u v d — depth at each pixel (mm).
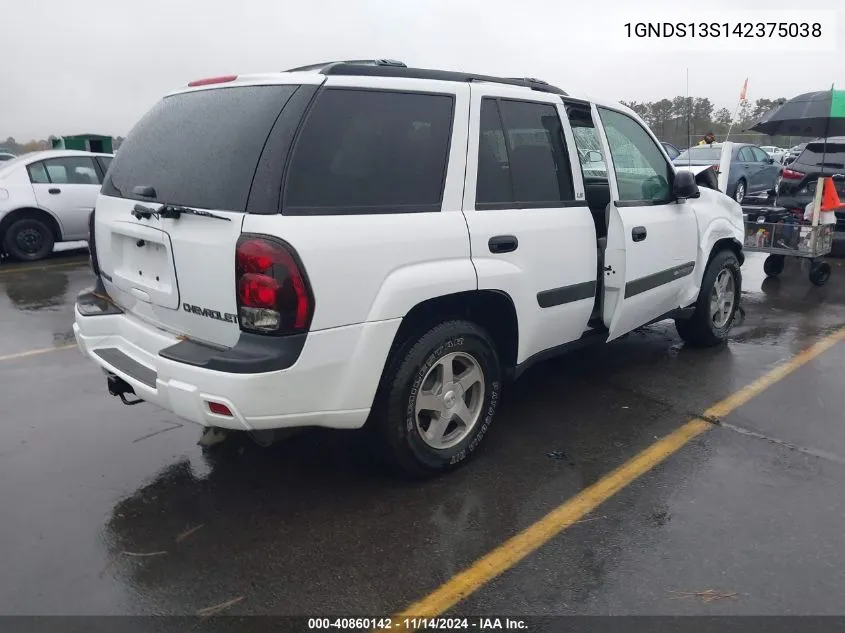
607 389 4762
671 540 2996
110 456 3805
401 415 3260
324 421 3016
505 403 4535
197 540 3023
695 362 5312
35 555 2918
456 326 3387
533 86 3928
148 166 3369
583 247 4051
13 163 10102
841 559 2852
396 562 2869
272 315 2750
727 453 3795
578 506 3275
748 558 2863
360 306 2947
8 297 7781
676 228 4855
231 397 2752
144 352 3305
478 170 3463
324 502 3318
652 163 4840
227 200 2844
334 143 2939
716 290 5598
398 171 3146
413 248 3111
